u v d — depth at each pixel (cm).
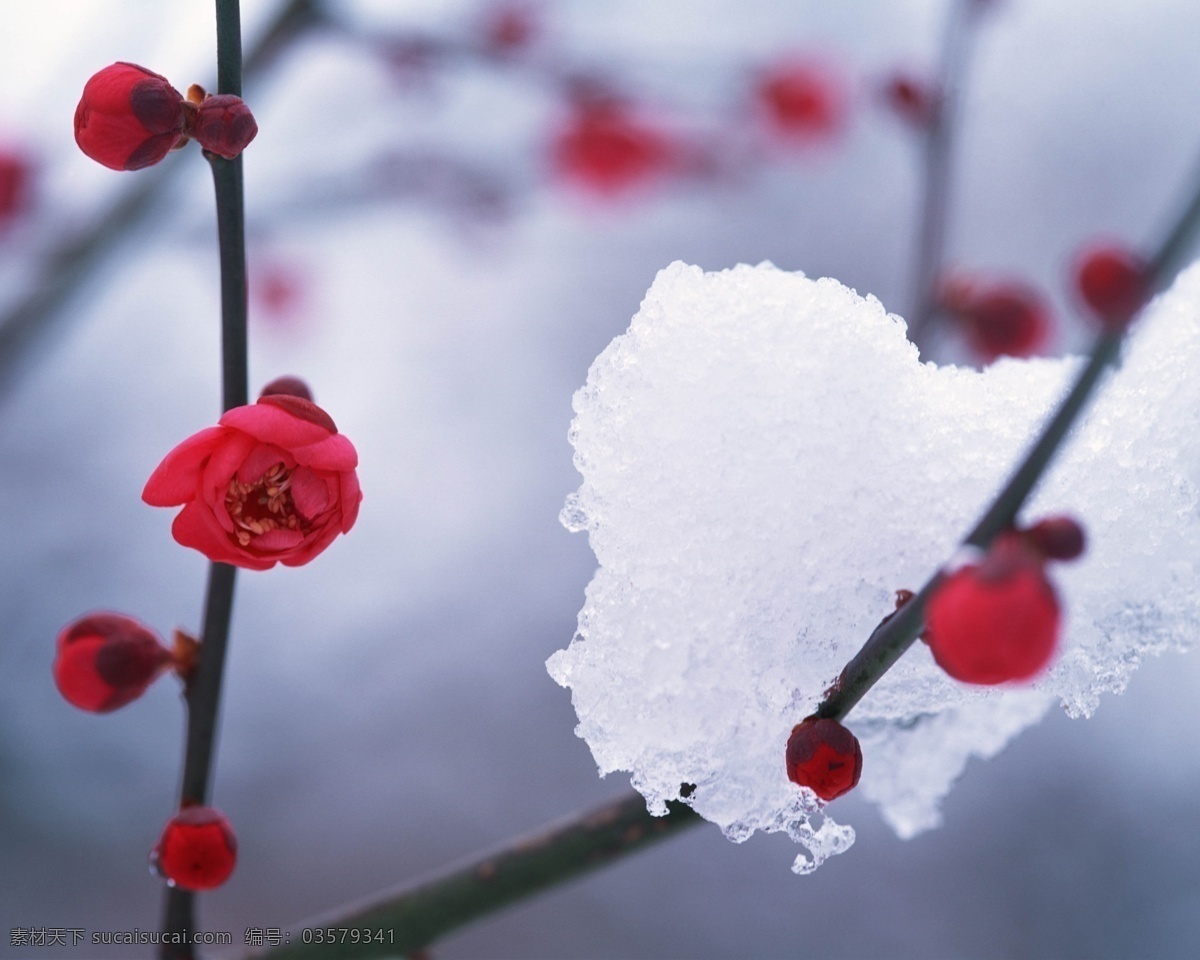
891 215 122
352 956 43
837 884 100
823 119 82
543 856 43
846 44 107
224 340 41
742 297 40
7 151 76
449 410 121
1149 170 116
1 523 108
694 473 40
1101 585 40
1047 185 117
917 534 40
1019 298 51
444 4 83
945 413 40
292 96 95
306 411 40
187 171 78
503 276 122
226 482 39
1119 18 115
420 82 85
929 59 92
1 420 111
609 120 82
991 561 36
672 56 87
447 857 102
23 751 101
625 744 39
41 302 70
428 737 108
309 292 101
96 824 100
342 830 103
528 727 109
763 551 40
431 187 87
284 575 112
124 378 115
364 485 117
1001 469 40
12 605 105
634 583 40
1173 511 40
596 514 40
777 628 40
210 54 79
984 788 103
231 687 107
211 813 41
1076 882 98
